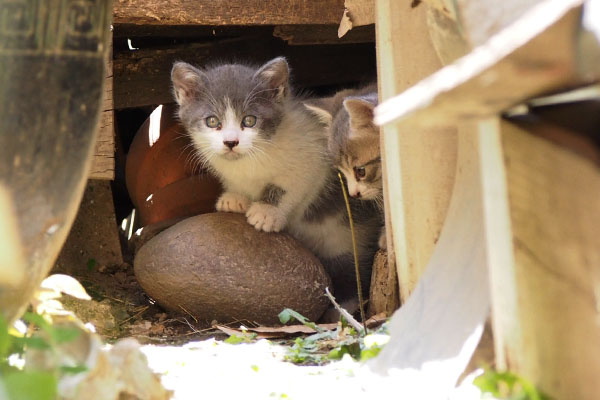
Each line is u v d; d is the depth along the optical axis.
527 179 1.64
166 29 5.77
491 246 1.76
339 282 5.21
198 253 4.55
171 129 5.82
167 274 4.55
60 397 1.80
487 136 1.69
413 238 3.28
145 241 5.38
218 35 6.18
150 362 3.04
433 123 1.50
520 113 1.63
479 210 2.52
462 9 1.64
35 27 1.82
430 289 2.59
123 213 6.64
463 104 1.39
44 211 1.90
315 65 6.41
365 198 4.97
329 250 5.25
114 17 4.46
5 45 1.79
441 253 2.68
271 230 4.84
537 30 1.22
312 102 5.40
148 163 5.79
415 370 2.22
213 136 5.17
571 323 1.65
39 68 1.84
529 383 1.74
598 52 1.24
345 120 4.97
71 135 1.93
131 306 4.97
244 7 4.64
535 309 1.70
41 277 1.97
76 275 5.32
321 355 3.18
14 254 1.82
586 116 1.52
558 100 1.52
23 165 1.84
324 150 5.21
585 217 1.57
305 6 4.75
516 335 1.75
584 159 1.55
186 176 5.77
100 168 4.64
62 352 1.96
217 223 4.74
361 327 3.61
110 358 1.90
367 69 6.50
